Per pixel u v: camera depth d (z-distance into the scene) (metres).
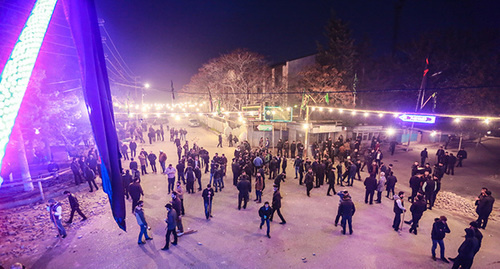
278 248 9.72
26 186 14.84
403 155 25.47
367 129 28.78
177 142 24.58
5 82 3.27
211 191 11.82
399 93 38.31
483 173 19.89
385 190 16.22
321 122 27.03
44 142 20.88
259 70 43.09
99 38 5.39
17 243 9.99
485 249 9.88
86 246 9.83
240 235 10.59
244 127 29.95
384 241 10.23
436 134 32.06
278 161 17.92
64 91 18.72
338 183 16.89
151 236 10.48
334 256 9.27
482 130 30.73
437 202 14.43
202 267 8.67
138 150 26.77
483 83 29.98
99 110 5.34
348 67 41.97
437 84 34.31
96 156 18.44
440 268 8.69
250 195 14.78
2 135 3.22
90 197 14.41
